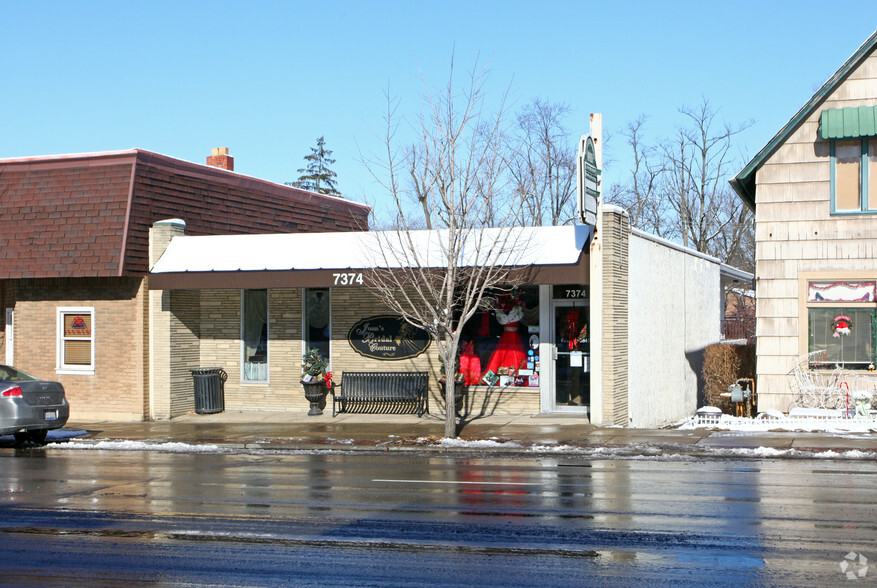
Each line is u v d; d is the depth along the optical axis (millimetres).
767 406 18578
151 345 20812
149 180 20938
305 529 9078
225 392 21703
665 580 7105
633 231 19266
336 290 21000
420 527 9078
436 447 15648
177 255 20562
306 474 12844
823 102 18172
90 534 9000
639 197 44406
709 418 18156
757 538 8375
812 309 18344
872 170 17969
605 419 17594
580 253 17531
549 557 7848
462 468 13266
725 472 12414
